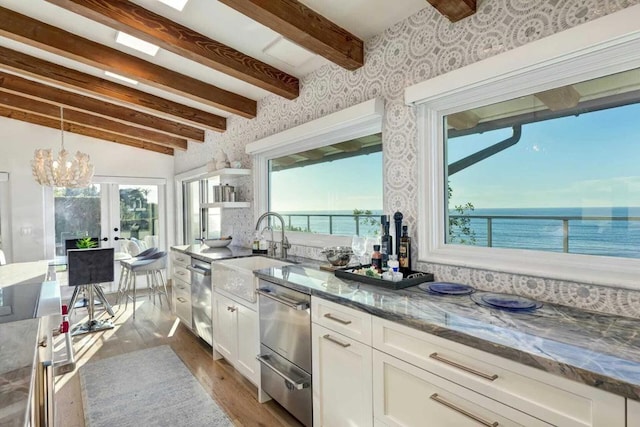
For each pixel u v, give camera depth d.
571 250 1.52
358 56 2.32
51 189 5.17
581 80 1.47
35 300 1.65
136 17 2.15
